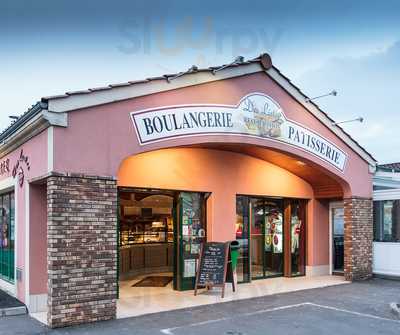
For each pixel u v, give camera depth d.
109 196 8.31
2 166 11.38
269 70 10.92
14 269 10.05
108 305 8.13
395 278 13.10
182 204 11.23
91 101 8.20
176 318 8.31
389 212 13.51
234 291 10.96
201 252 10.73
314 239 13.95
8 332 7.33
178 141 9.32
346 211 13.15
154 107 9.05
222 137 9.98
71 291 7.75
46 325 7.76
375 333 7.38
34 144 8.76
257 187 12.60
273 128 11.00
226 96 10.16
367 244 13.41
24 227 9.28
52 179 7.74
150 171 10.51
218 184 11.71
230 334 7.27
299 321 8.13
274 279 13.05
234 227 11.96
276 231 13.54
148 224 14.63
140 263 13.76
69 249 7.79
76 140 8.05
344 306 9.41
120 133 8.56
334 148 12.59
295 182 13.62
